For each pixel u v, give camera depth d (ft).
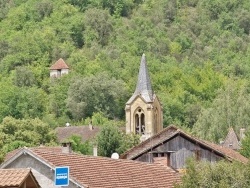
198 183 257.14
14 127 562.25
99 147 526.57
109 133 530.27
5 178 224.74
